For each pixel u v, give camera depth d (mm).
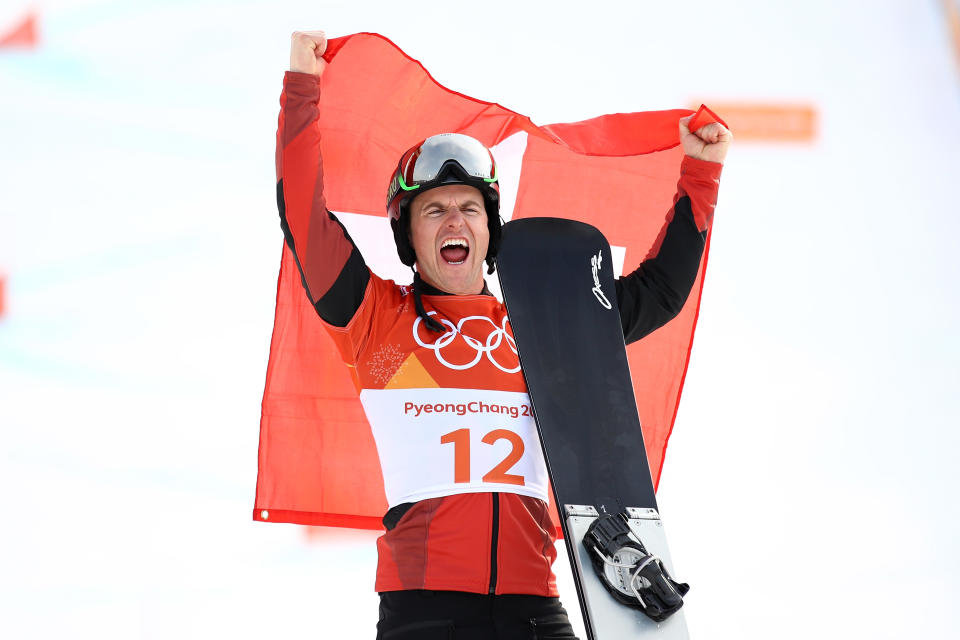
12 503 21094
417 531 9250
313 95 10180
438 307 10328
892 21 35125
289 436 11688
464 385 9805
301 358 11742
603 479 10047
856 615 19750
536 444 10000
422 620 8945
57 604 18453
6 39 31125
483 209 10633
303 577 19969
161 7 32188
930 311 29344
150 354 25766
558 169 12945
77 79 31156
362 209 12211
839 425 25469
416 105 12141
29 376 24969
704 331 28562
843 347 28375
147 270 28109
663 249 11727
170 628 18078
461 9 32281
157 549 20453
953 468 24656
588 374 10461
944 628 19719
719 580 20797
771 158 33188
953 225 31344
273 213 29516
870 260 30797
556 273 10977
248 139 31031
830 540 22250
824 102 33875
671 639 9500
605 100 31141
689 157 11969
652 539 10008
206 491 22344
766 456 24906
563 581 20125
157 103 31188
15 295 26812
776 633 19203
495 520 9258
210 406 24844
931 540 22406
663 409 12656
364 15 32188
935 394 26969
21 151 29828
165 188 29703
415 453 9547
